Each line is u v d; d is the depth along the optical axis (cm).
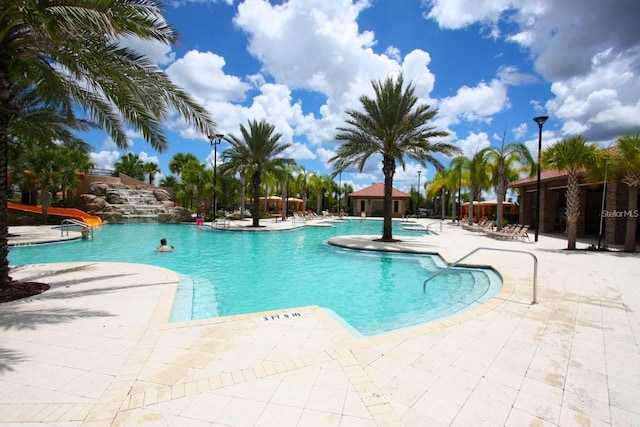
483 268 917
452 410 259
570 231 1275
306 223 2891
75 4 473
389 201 1532
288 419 244
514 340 395
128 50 657
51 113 955
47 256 1202
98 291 605
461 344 382
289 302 689
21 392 278
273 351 357
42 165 2145
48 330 412
